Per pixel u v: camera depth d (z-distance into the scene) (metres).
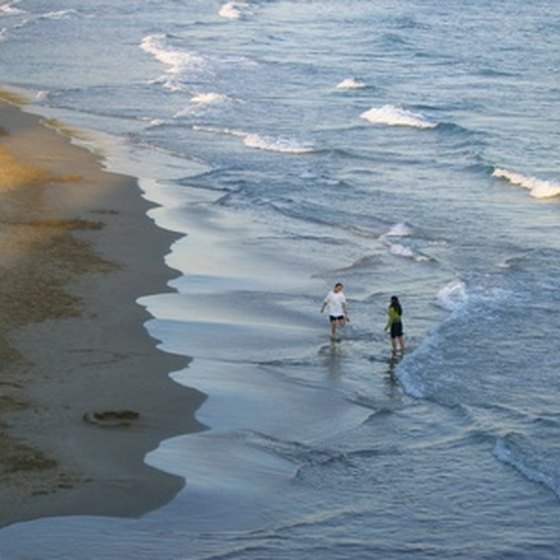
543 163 78.94
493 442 36.84
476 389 41.28
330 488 33.62
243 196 68.00
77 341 43.31
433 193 70.31
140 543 29.86
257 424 37.69
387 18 165.62
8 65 119.44
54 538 29.75
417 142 85.50
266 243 58.66
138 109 95.75
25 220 59.59
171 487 32.69
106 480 32.75
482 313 48.75
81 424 36.22
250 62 121.88
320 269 54.97
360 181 73.00
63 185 67.94
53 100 99.25
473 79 115.44
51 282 49.84
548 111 99.00
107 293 49.00
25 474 32.72
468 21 165.00
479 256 57.50
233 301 49.47
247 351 43.97
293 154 80.38
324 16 167.88
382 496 33.28
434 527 31.70
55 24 154.00
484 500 33.25
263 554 29.75
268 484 33.50
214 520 31.28
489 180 73.62
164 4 179.00
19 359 41.16
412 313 49.25
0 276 50.19
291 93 105.06
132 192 67.31
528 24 163.12
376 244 59.50
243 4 178.62
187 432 36.50
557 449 36.50
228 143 83.31
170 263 53.97
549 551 30.59
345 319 46.28
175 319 46.50
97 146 80.69
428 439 37.25
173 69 116.19
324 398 40.16
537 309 49.38
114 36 143.25
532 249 58.72
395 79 114.69
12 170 71.25
